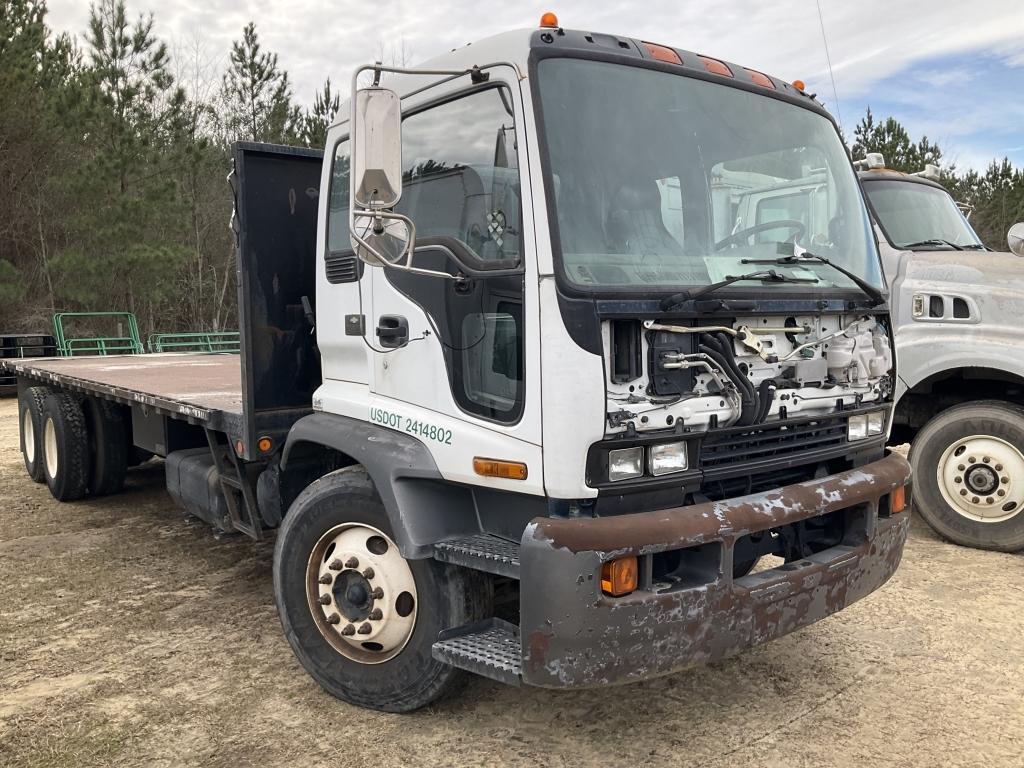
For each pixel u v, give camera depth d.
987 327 5.81
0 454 9.91
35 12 21.97
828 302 3.48
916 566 5.58
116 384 6.57
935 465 6.02
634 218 3.11
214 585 5.34
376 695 3.54
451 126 3.30
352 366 3.80
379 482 3.35
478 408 3.13
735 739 3.38
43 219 22.08
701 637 2.92
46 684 3.95
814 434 3.50
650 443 2.92
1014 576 5.37
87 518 6.94
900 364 6.15
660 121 3.29
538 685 2.82
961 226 6.94
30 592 5.22
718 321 3.14
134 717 3.62
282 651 4.32
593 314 2.82
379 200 2.96
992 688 3.83
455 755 3.28
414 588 3.43
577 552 2.74
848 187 4.03
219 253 27.81
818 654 4.20
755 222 3.54
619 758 3.25
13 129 20.95
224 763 3.25
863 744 3.34
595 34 3.25
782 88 3.87
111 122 19.23
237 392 5.90
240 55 27.61
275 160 4.35
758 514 3.04
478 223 3.16
